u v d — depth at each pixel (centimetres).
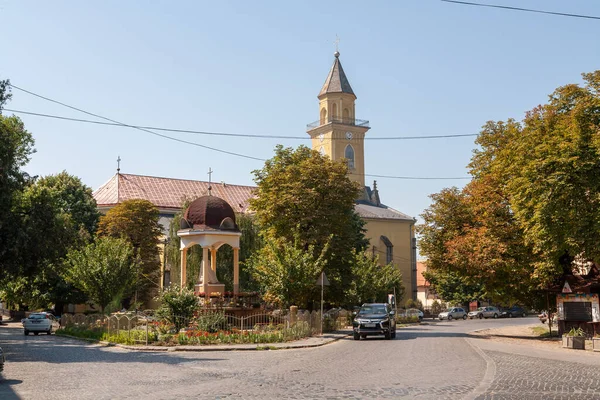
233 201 8825
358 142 10281
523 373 1548
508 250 3103
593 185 2361
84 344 2908
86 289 4288
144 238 6244
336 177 4081
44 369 1708
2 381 1444
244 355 2177
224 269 5306
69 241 3750
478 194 3266
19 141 3912
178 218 5631
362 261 5772
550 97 2822
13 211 3481
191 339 2595
